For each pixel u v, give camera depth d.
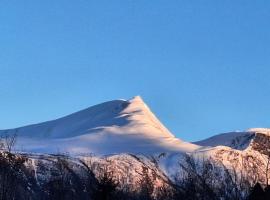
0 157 195.25
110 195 102.06
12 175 187.38
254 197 147.38
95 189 103.56
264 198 145.75
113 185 102.75
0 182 179.88
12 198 180.50
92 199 102.31
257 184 148.00
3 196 170.25
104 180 102.88
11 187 182.38
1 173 183.50
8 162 196.75
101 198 101.50
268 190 146.50
